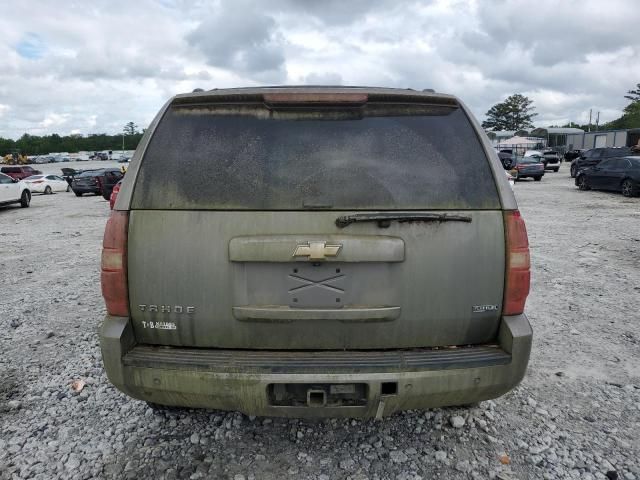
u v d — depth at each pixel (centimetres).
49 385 374
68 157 10338
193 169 244
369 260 232
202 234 236
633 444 296
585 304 565
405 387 231
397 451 288
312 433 306
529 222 1270
